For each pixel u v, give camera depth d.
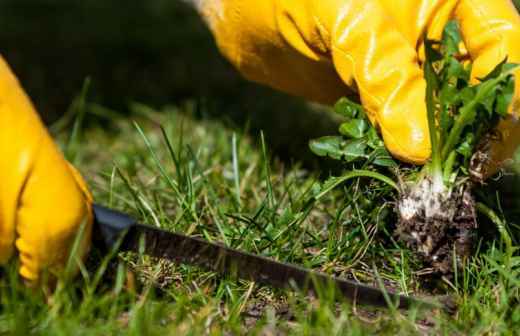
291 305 0.81
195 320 0.77
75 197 0.76
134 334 0.75
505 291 0.81
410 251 0.83
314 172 1.05
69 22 1.85
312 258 0.88
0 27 1.81
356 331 0.76
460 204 0.80
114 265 0.84
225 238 0.88
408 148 0.80
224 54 0.99
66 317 0.76
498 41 0.84
